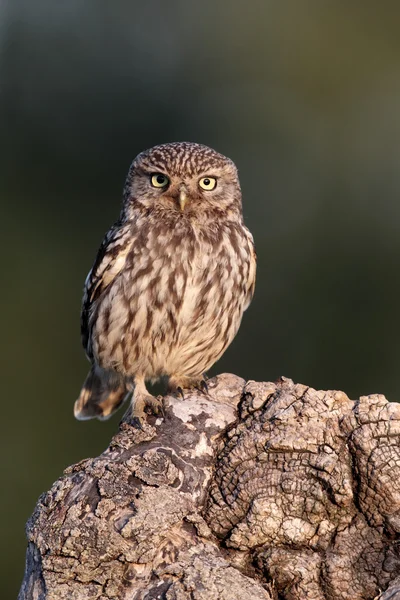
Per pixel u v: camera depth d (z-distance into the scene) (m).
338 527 6.21
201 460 6.55
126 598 5.96
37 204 19.55
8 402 18.02
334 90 20.45
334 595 6.07
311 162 19.88
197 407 6.84
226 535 6.30
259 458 6.38
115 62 20.17
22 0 20.31
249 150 20.03
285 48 20.75
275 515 6.23
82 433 17.73
